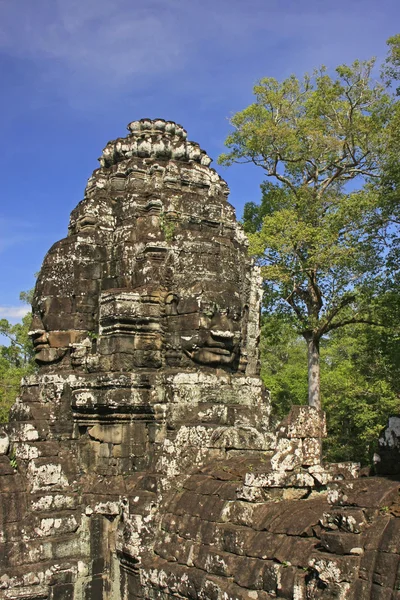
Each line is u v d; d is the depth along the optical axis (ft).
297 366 112.27
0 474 27.45
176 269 31.60
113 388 28.94
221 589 19.25
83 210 34.71
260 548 19.31
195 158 36.94
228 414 27.45
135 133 37.63
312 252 68.80
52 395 30.76
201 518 22.63
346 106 80.69
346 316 77.56
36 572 25.41
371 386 76.69
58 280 33.60
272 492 21.58
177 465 25.70
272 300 74.43
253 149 82.33
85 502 27.68
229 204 37.68
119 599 26.03
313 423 22.72
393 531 15.53
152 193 33.76
